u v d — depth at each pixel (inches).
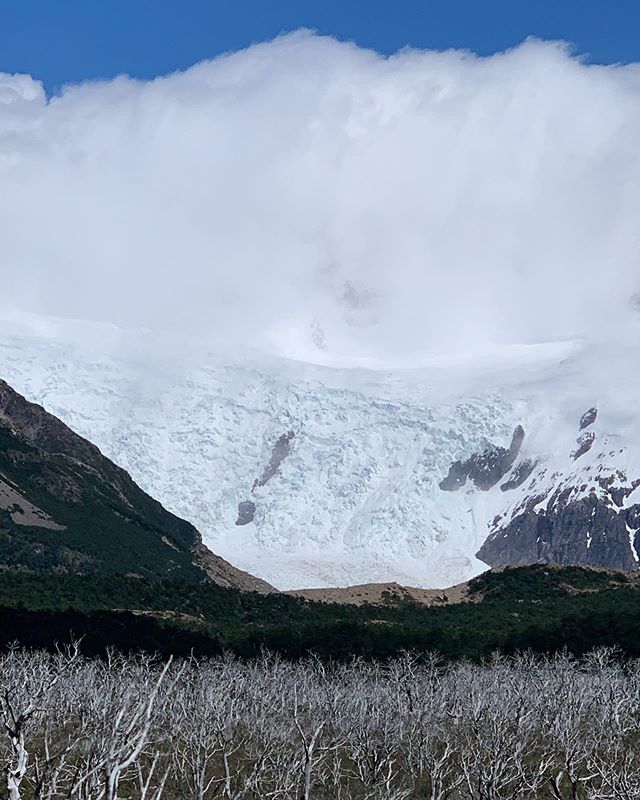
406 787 2388.0
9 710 1116.5
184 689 3442.4
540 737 3065.9
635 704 3501.5
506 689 3730.3
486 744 2438.5
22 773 1051.3
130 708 1560.0
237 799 1957.4
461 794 2047.2
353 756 2623.0
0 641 4672.7
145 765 2222.0
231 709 2822.3
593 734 2800.2
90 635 4881.9
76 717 2874.0
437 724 3213.6
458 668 4630.9
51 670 3663.9
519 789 1952.5
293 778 2085.4
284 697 3666.3
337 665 4867.1
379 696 3678.6
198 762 1989.4
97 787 1011.3
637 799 1882.4
